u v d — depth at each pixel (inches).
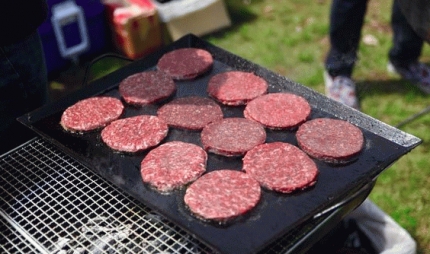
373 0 88.5
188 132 38.4
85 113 39.1
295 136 37.7
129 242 31.7
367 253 42.1
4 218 33.0
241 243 29.4
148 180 33.5
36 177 35.6
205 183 33.1
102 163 35.5
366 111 65.2
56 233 31.9
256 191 32.4
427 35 42.0
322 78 71.1
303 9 87.0
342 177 33.8
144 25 73.0
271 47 77.9
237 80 42.3
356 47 64.3
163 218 32.6
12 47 40.4
